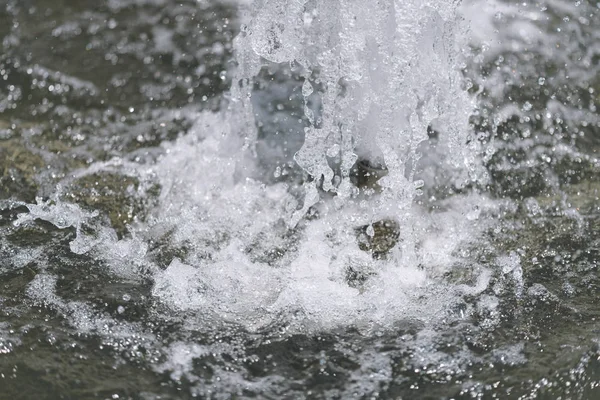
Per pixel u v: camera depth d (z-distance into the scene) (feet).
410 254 21.02
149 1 32.91
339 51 22.00
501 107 26.40
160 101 27.63
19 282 20.02
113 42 30.73
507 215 22.63
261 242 21.57
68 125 26.63
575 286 20.17
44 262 20.76
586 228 22.34
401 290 19.86
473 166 24.04
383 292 19.76
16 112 27.20
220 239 21.76
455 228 22.02
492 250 21.35
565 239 21.88
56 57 29.86
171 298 19.60
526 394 17.28
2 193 23.67
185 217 22.59
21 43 30.45
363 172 22.93
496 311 19.21
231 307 19.33
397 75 21.42
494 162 24.30
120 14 32.14
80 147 25.59
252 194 23.30
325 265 20.68
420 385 17.30
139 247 21.49
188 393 17.16
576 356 17.99
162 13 32.30
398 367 17.67
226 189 23.56
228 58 29.99
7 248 21.25
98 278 20.24
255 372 17.60
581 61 28.48
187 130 26.25
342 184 22.22
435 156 24.14
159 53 30.14
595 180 24.09
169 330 18.58
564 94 27.12
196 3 32.68
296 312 19.16
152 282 20.17
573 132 25.71
